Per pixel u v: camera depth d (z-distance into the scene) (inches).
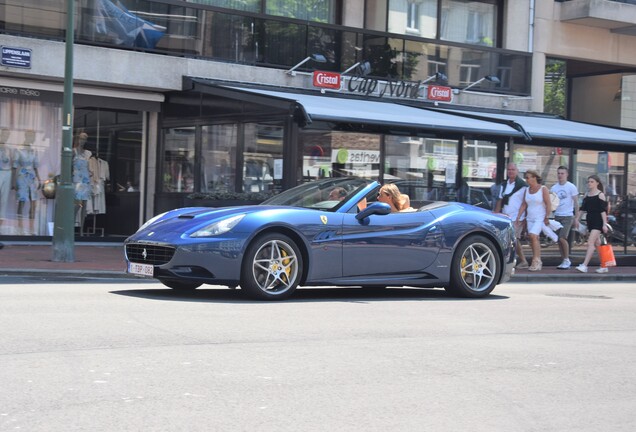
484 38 847.1
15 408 173.5
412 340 271.9
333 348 251.1
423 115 644.1
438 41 798.5
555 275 591.8
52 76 644.1
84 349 232.5
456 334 289.0
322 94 727.1
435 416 181.3
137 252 364.2
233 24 708.7
